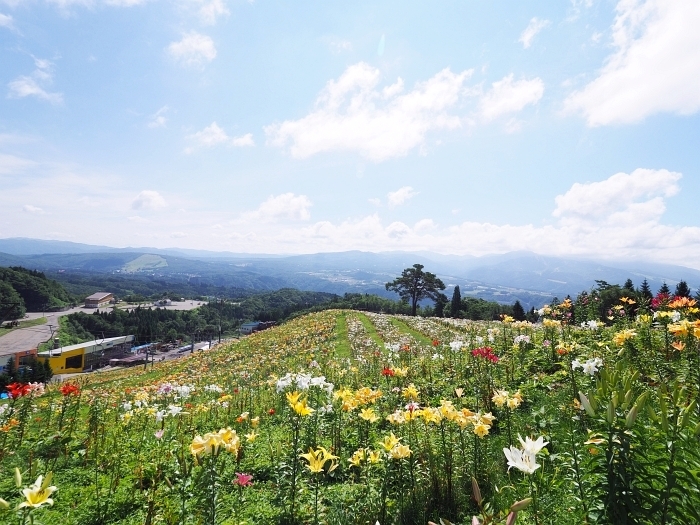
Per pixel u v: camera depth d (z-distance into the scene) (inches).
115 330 4488.2
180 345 4279.0
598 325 384.2
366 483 183.0
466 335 609.3
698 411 109.3
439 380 373.7
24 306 4953.3
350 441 253.6
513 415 249.1
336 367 537.6
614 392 103.0
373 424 279.6
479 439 202.8
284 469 201.6
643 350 278.2
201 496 161.5
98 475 236.4
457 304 2581.2
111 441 285.3
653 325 336.2
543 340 400.2
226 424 353.1
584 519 114.0
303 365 665.0
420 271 2347.4
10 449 280.1
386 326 1128.8
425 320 1275.8
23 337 3570.4
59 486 222.8
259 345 1109.7
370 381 429.7
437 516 164.1
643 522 96.9
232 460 242.2
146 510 186.2
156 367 1190.3
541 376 315.3
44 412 414.6
